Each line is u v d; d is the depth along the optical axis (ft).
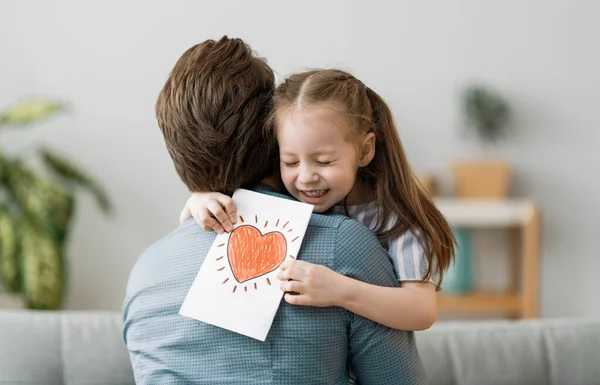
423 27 11.13
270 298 2.94
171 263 3.26
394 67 11.16
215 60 3.26
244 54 3.36
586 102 11.14
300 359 2.91
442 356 4.93
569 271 11.30
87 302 11.19
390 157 3.71
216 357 2.98
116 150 11.14
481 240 11.31
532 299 10.23
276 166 3.65
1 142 10.96
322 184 3.41
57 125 11.04
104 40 11.08
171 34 11.11
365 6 11.11
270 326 2.91
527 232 10.18
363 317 2.97
